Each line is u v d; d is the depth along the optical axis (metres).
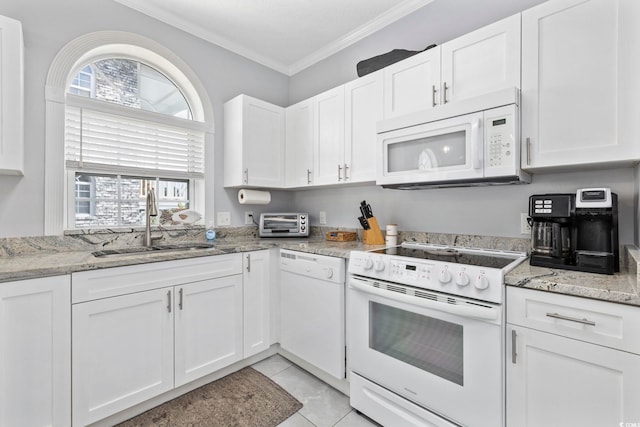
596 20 1.18
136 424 1.53
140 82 2.24
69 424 1.36
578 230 1.27
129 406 1.53
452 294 1.29
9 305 1.23
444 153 1.57
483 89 1.47
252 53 2.73
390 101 1.87
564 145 1.25
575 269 1.20
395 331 1.50
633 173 1.32
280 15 2.22
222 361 1.92
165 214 2.35
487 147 1.40
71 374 1.37
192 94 2.46
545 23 1.30
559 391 1.04
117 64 2.14
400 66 1.82
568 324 1.02
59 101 1.78
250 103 2.43
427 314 1.36
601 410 0.97
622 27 1.13
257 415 1.61
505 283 1.15
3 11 1.62
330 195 2.70
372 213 2.37
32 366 1.28
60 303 1.34
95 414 1.43
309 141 2.44
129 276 1.54
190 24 2.31
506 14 1.73
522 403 1.12
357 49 2.49
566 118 1.25
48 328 1.31
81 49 1.87
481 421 1.20
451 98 1.58
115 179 2.12
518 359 1.12
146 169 2.21
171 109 2.40
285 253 2.15
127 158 2.14
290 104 3.08
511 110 1.33
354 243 2.23
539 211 1.28
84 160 1.96
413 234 2.10
